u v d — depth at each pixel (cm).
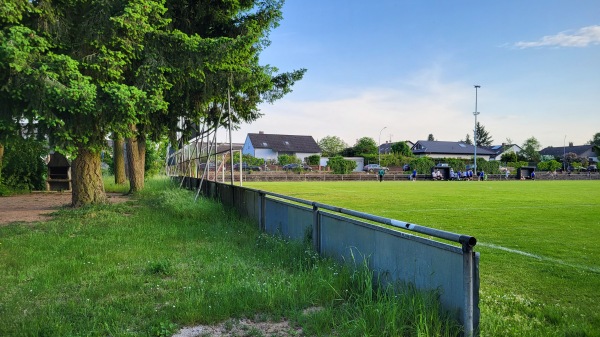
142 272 595
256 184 4109
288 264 632
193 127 1816
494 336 389
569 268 682
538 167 7906
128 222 1038
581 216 1415
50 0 971
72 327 393
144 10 1011
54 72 877
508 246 873
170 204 1285
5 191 1983
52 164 2256
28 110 888
